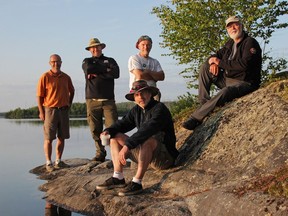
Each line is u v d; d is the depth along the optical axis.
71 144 12.91
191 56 12.62
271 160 4.80
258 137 5.36
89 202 5.65
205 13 12.46
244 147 5.39
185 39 12.55
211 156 5.66
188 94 10.20
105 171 7.41
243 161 5.20
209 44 12.37
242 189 4.41
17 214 5.45
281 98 5.85
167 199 5.18
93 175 6.71
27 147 12.50
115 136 5.78
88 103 8.10
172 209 4.70
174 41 12.55
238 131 5.74
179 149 6.43
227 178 5.05
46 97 8.19
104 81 8.03
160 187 5.59
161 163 5.84
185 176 5.47
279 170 4.46
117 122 5.89
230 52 6.72
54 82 8.20
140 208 5.03
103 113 8.13
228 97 6.48
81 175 7.15
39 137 16.45
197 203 4.67
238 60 6.39
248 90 6.51
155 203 5.04
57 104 8.17
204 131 6.29
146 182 5.86
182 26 12.41
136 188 5.48
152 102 5.75
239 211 4.11
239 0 12.25
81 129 20.23
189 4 12.58
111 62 8.10
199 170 5.52
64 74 8.41
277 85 6.16
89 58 8.12
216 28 12.57
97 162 7.92
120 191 5.47
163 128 5.73
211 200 4.52
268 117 5.56
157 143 5.60
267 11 12.27
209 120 6.43
